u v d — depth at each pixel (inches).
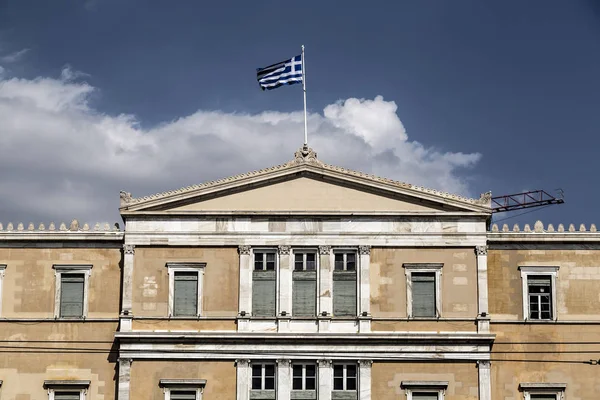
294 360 2928.2
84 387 2960.1
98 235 3031.5
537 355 2970.0
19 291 3014.3
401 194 3009.4
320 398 2906.0
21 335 2992.1
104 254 3034.0
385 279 2977.4
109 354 2979.8
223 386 2915.8
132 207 3002.0
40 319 2994.6
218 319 2955.2
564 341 2979.8
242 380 2915.8
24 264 3031.5
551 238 3019.2
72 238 3031.5
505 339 2977.4
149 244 2994.6
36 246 3041.3
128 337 2928.2
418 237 2994.6
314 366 2930.6
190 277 2989.7
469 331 2947.8
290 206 3009.4
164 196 3002.0
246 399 2903.5
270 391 2913.4
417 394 2923.2
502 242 3026.6
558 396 2955.2
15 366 2974.9
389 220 3002.0
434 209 3006.9
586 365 2967.5
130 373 2923.2
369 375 2918.3
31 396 2962.6
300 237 2992.1
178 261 2987.2
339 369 2933.1
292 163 3021.7
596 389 2957.7
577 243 3026.6
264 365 2930.6
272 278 2982.3
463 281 2979.8
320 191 3021.7
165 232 2999.5
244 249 2987.2
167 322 2957.7
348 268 2992.1
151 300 2970.0
